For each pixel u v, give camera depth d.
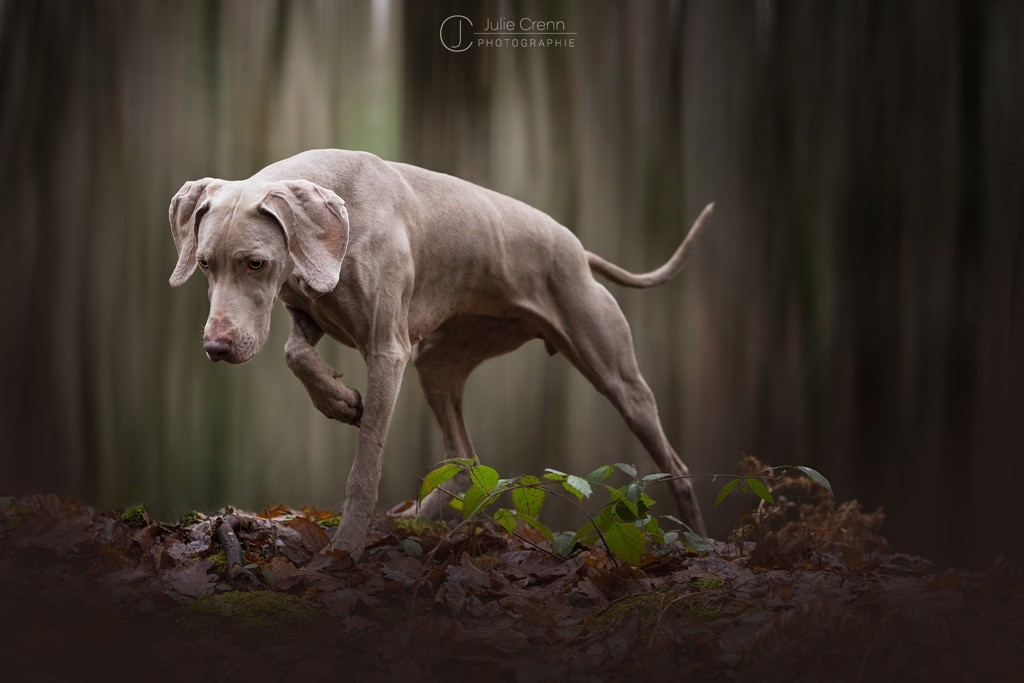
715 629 2.66
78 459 10.21
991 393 9.72
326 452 10.37
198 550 3.29
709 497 10.08
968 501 9.55
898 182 10.25
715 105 10.58
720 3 10.56
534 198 10.69
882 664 2.31
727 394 10.44
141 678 2.24
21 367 10.22
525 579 3.33
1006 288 9.75
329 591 2.99
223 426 10.42
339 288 3.55
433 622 2.60
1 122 10.33
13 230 10.30
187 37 10.66
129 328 10.45
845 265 10.37
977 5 9.93
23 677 2.18
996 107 9.88
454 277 4.14
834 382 10.29
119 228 10.51
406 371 10.17
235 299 3.15
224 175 10.75
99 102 10.50
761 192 10.53
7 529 3.13
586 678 2.36
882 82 10.29
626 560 3.20
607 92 10.64
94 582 2.78
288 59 10.79
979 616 2.63
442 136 10.76
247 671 2.31
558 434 10.22
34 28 10.41
